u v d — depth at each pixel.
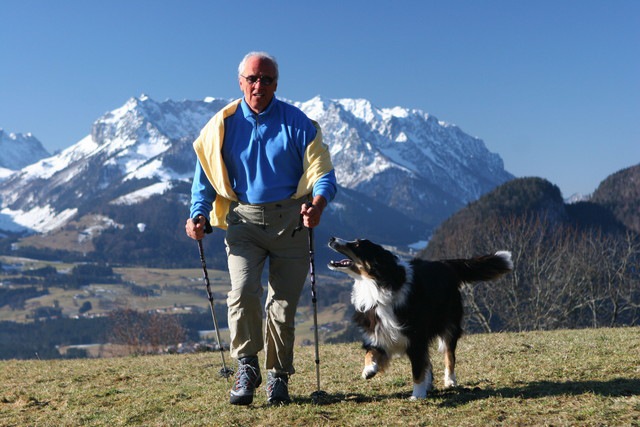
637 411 6.16
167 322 58.75
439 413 6.57
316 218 6.38
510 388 7.53
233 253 6.80
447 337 7.95
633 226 93.12
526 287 43.69
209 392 8.27
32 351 141.38
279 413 6.77
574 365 8.56
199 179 7.01
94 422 7.13
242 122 6.75
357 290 7.22
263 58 6.60
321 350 12.35
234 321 6.74
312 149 6.64
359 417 6.54
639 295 43.09
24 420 7.49
